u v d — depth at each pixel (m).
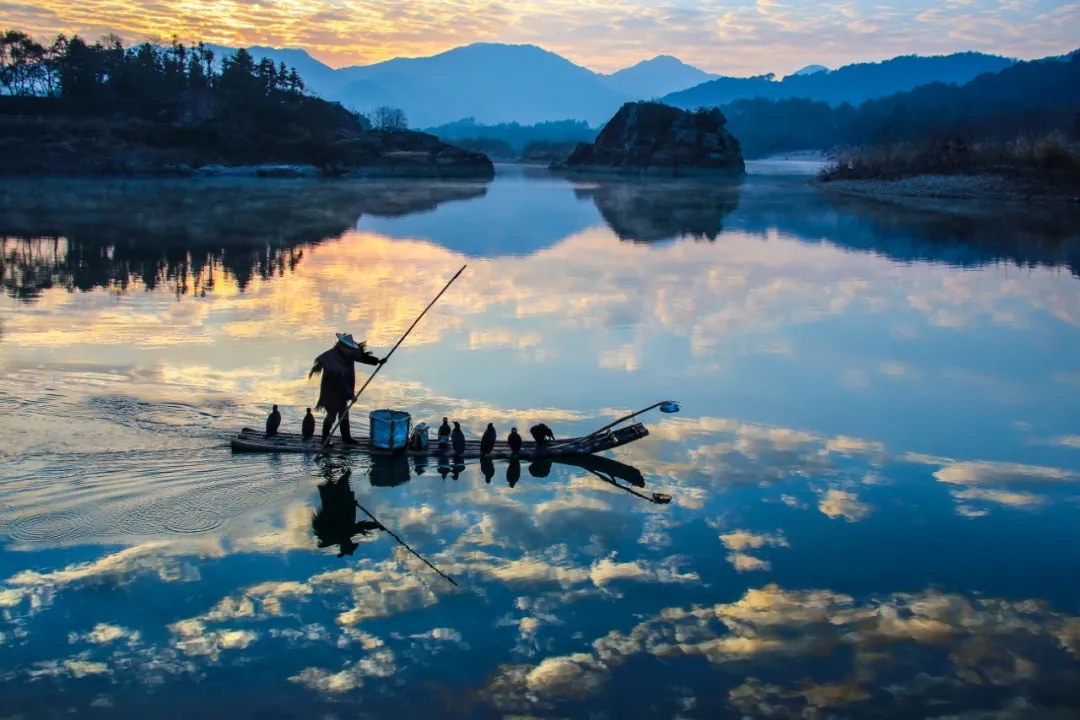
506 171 172.12
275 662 9.98
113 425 16.83
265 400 18.75
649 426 18.38
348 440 16.36
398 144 140.75
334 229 54.25
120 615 10.80
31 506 13.43
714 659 10.27
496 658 10.18
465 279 35.94
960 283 37.28
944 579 12.25
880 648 10.56
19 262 37.56
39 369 20.61
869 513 14.38
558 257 43.59
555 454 16.42
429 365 22.33
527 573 12.14
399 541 13.01
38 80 144.12
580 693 9.61
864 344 25.88
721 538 13.37
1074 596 11.86
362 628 10.70
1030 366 23.61
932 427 18.69
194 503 13.89
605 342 25.28
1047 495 15.23
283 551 12.56
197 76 145.88
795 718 9.32
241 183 98.12
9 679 9.55
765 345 25.53
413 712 9.24
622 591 11.71
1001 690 9.85
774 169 199.00
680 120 169.88
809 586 11.98
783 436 17.97
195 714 9.12
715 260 43.53
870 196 96.31
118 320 26.47
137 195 76.88
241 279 34.84
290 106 141.75
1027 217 69.44
